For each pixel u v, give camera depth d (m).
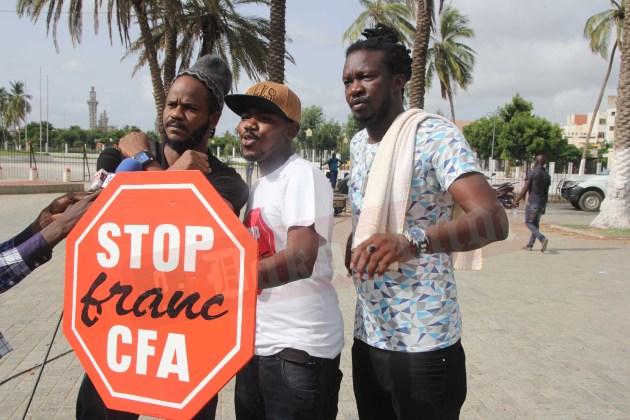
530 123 39.75
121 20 12.95
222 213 1.12
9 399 3.13
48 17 13.38
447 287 1.73
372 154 1.83
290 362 1.69
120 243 1.20
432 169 1.64
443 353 1.70
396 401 1.76
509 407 3.17
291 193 1.62
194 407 1.13
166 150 1.93
